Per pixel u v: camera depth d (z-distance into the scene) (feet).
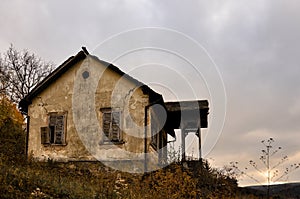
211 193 45.65
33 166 44.65
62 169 47.85
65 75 55.42
